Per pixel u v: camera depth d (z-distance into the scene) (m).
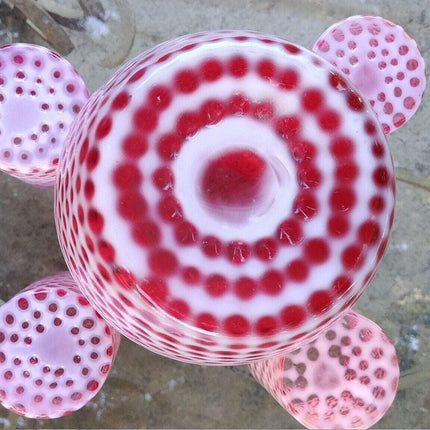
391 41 0.37
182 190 0.22
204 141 0.22
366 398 0.37
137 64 0.25
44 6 0.54
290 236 0.23
